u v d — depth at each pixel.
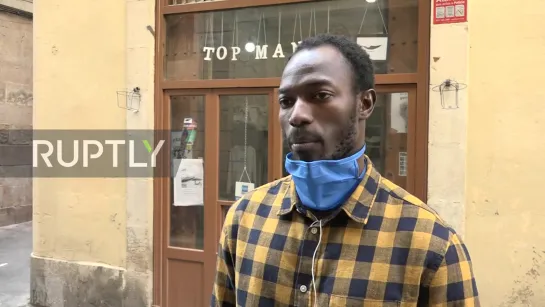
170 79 4.50
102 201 4.59
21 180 9.23
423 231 1.11
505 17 3.25
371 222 1.15
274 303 1.21
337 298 1.11
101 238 4.60
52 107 4.75
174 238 4.45
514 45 3.23
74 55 4.65
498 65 3.27
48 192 4.81
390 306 1.08
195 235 4.39
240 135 4.24
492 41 3.28
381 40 3.78
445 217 3.37
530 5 3.19
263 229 1.29
